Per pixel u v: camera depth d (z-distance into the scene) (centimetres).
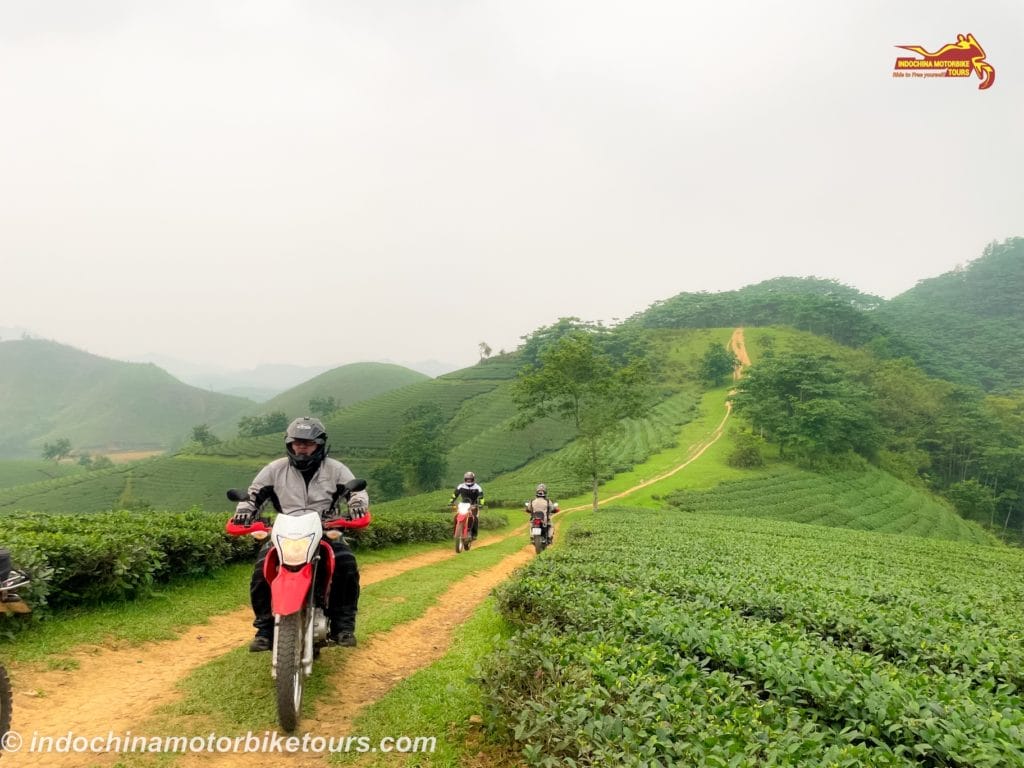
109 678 540
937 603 973
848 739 404
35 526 934
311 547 470
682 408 10562
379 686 575
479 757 435
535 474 8131
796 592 920
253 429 14225
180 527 1060
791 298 16738
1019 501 9075
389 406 13550
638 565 1123
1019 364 16738
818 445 7419
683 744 352
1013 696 525
